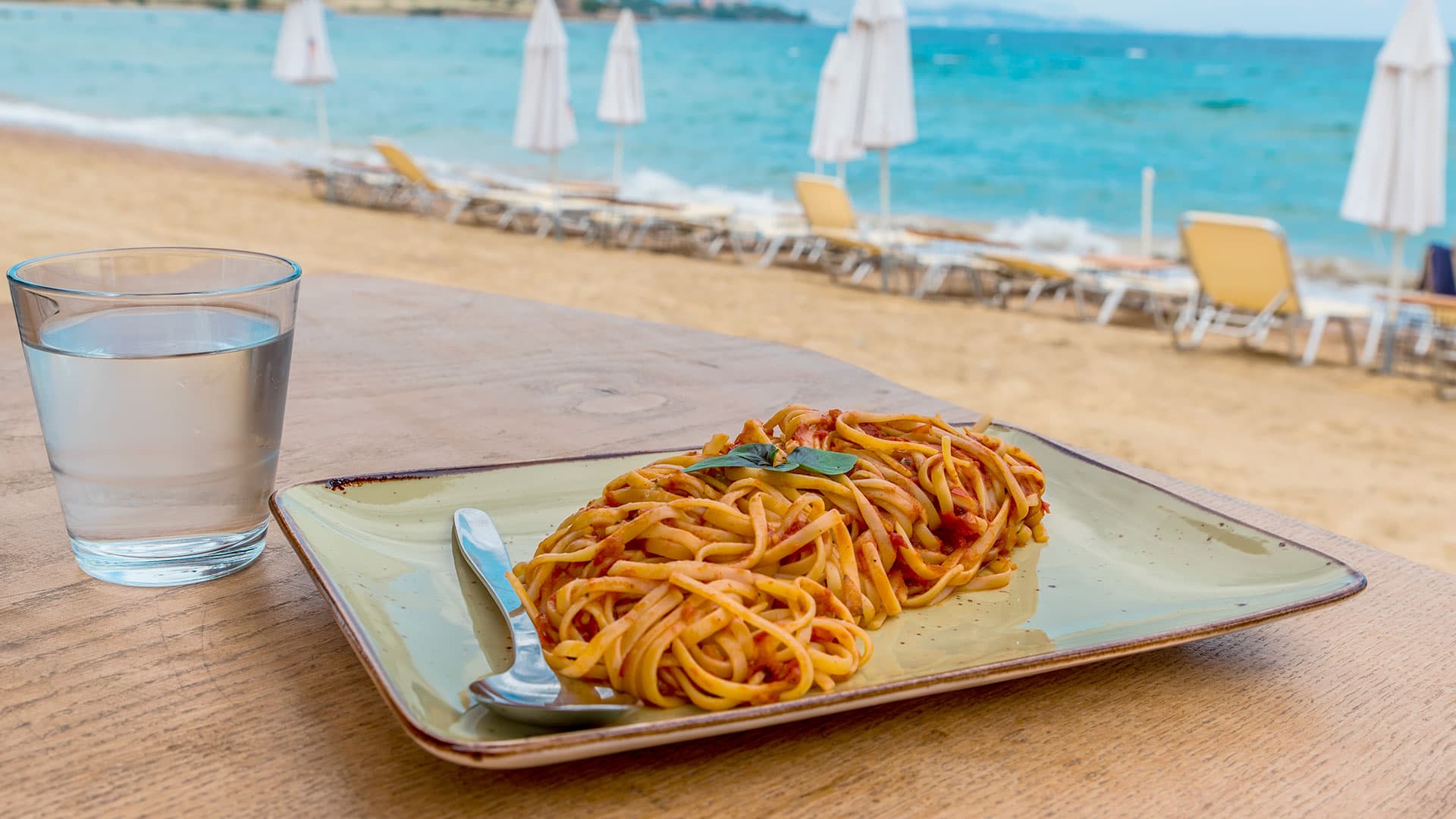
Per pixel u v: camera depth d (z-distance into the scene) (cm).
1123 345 632
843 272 811
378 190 1103
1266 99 1845
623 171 1544
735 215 1017
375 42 2877
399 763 53
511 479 84
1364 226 1209
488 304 155
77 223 803
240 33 3169
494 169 1523
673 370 125
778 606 64
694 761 54
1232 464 443
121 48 2762
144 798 49
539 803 50
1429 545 371
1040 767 55
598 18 3631
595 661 57
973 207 1335
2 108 1889
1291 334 617
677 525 67
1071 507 88
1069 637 67
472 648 61
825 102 918
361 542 71
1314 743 58
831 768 54
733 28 3509
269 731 55
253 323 69
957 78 2094
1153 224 1245
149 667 61
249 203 980
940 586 71
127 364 65
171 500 69
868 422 81
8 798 49
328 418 104
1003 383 537
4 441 96
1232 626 66
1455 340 573
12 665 60
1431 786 55
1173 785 54
